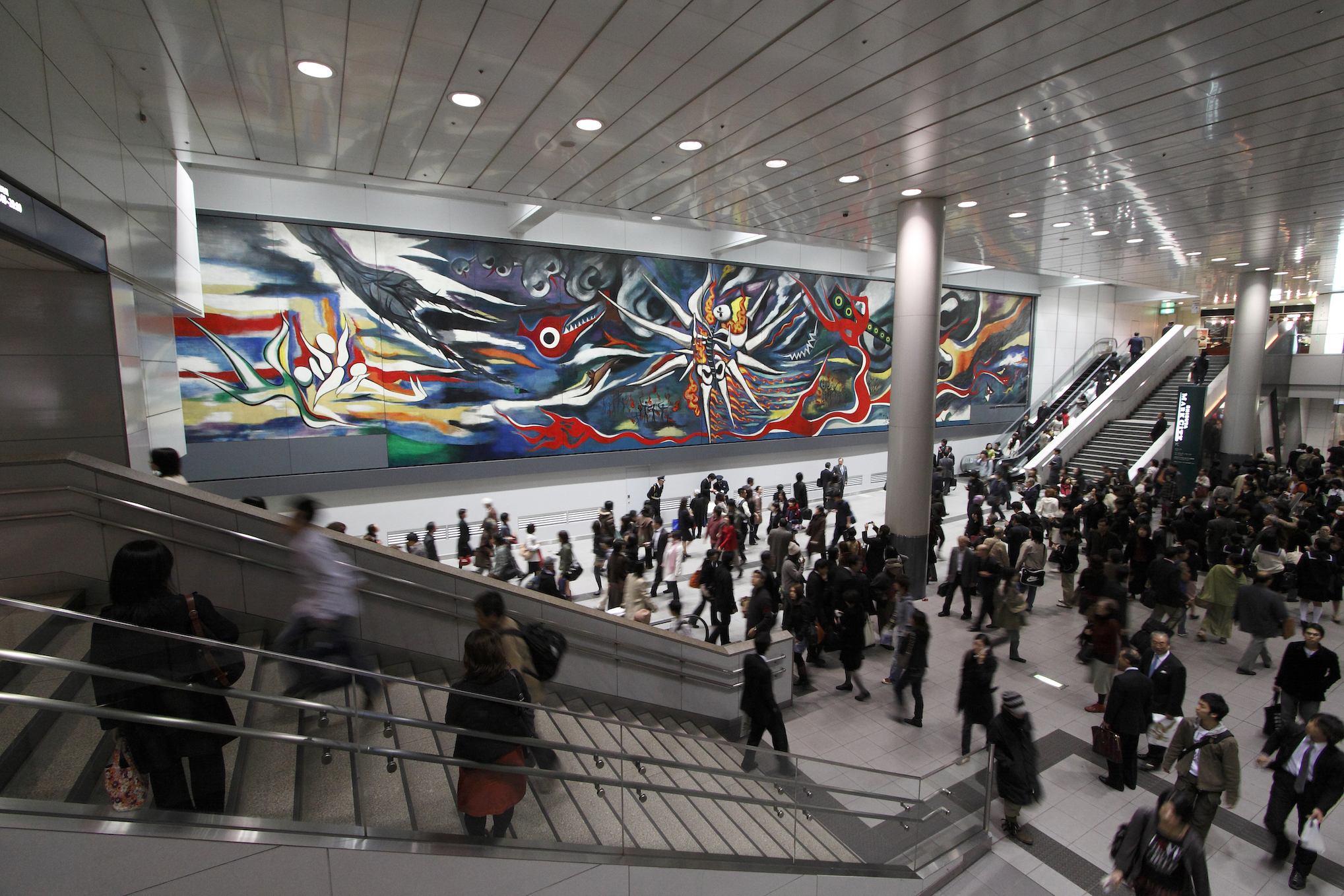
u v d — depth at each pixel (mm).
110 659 2803
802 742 7242
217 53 5934
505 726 3578
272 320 12406
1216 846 5621
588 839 3865
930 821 5445
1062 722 7609
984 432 25516
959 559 10773
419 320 13820
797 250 19469
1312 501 14164
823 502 19094
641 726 4719
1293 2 5031
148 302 8320
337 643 4469
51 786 2486
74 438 5848
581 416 16000
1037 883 5289
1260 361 20375
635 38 5660
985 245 15312
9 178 4035
